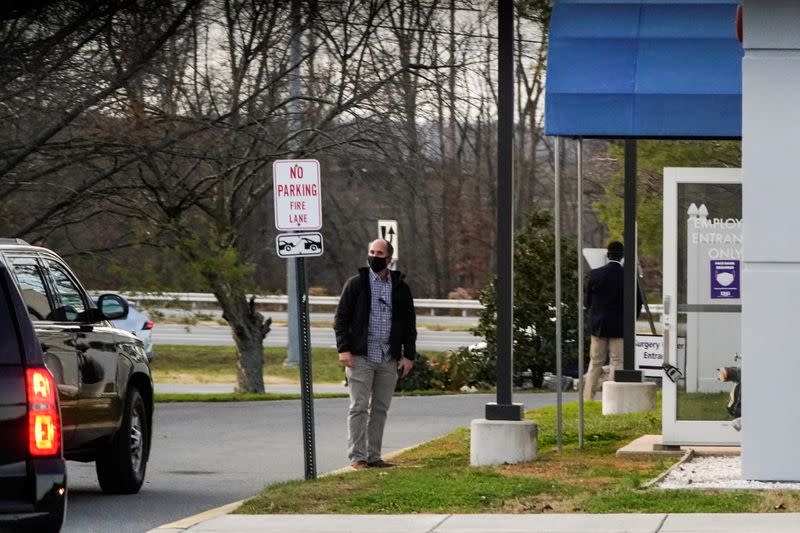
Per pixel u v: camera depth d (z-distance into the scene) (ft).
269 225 402.52
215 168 223.51
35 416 71.72
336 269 504.43
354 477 118.93
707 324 129.80
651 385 174.40
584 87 125.39
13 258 104.88
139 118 197.98
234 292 256.11
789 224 104.42
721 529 89.04
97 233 223.51
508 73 122.83
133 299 251.19
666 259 130.11
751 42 104.58
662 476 111.65
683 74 124.98
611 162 305.94
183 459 146.72
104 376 112.57
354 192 493.77
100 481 118.01
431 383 270.67
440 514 99.50
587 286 201.57
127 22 191.93
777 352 104.83
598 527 91.30
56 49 188.65
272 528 94.94
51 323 106.11
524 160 519.19
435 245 533.96
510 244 124.16
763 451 105.50
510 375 125.49
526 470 120.26
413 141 234.38
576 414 173.99
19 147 190.19
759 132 104.63
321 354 385.09
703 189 130.11
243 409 213.87
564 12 129.08
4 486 70.90
